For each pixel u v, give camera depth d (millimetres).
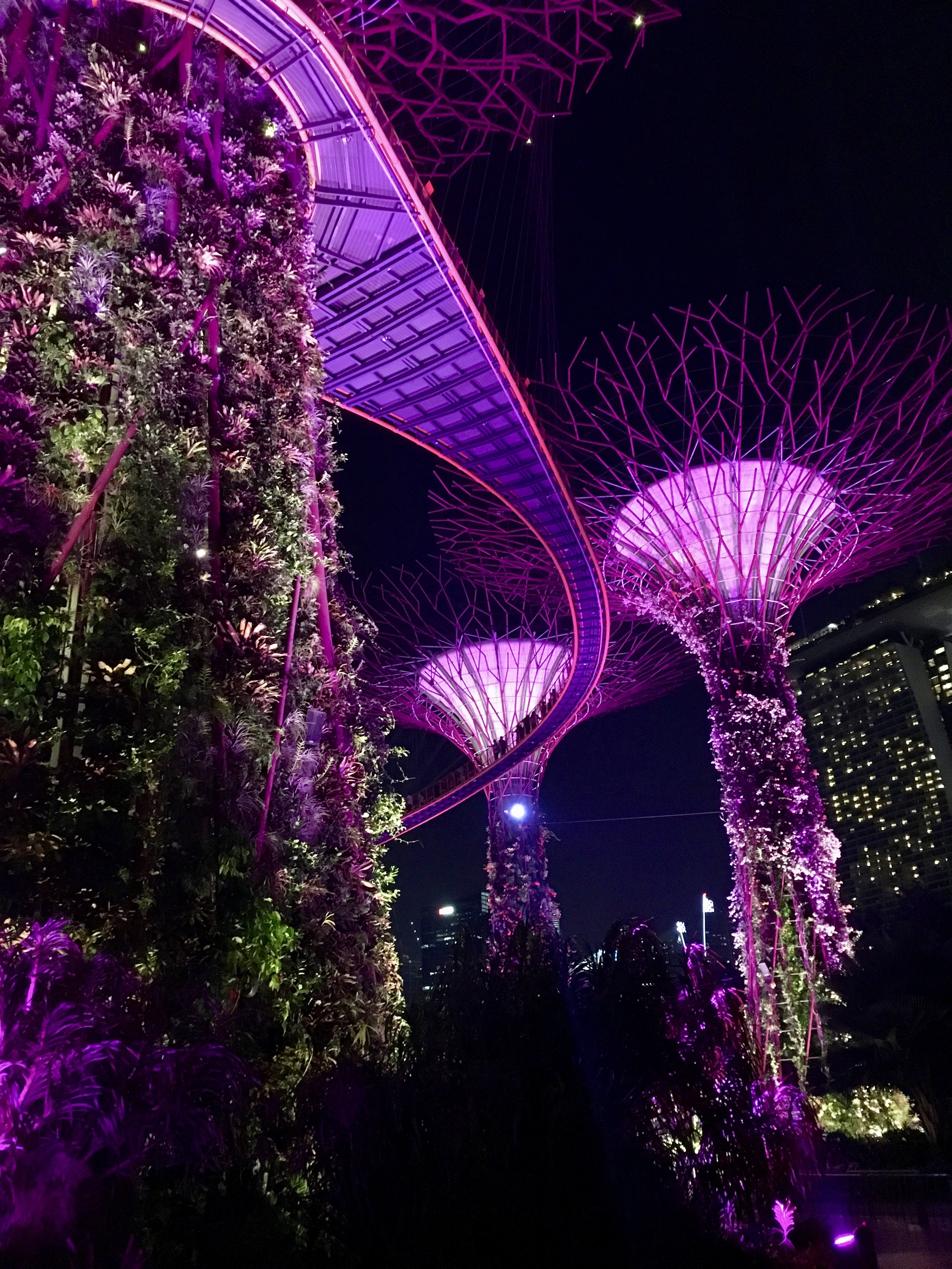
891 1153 18484
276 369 8414
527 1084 4859
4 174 6898
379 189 13805
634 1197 4750
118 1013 4422
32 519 5965
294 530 7980
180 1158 4242
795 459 23578
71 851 5398
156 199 7477
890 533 25094
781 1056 19469
